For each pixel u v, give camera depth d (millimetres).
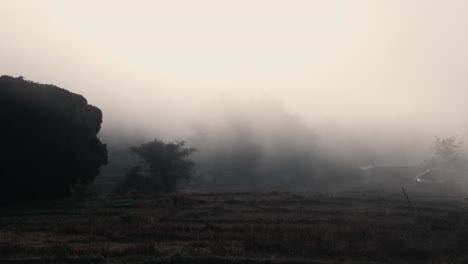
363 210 24000
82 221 20547
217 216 22047
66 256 13086
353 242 14773
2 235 16953
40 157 29953
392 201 27859
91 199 30328
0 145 29188
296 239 14562
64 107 31469
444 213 23312
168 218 21031
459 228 17141
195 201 27719
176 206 25562
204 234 16969
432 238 15719
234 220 20625
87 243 15414
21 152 29312
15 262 12570
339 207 25578
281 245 14211
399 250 13578
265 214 22734
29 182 29969
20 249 14070
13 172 29109
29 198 30406
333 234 15672
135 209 24812
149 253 13523
